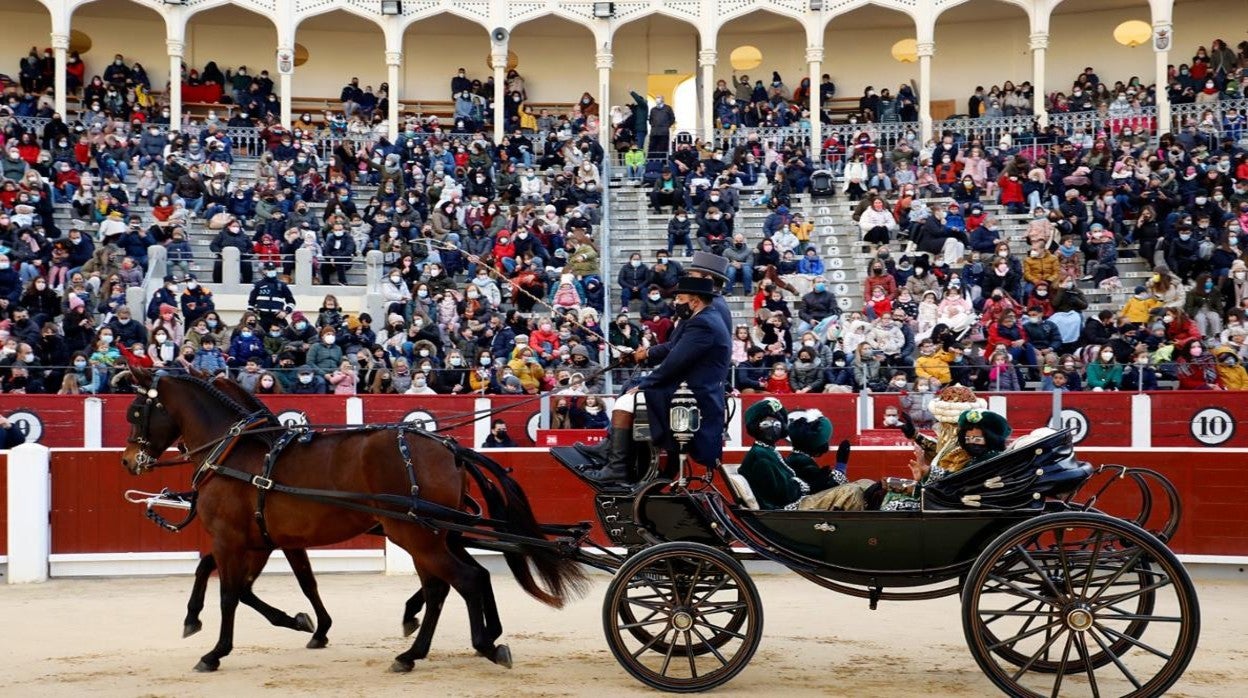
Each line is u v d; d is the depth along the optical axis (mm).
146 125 27250
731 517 8109
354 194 26359
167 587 13203
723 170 27047
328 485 8648
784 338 19562
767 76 33500
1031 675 8453
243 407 9305
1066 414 17219
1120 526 7340
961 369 17828
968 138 29375
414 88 33594
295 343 19000
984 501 7816
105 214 24156
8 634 10297
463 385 18328
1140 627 8195
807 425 8891
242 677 8391
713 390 8195
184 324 20266
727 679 7812
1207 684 8203
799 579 13547
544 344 19266
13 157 24641
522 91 32406
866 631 10242
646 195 26703
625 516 8203
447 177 25172
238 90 31656
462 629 10383
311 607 11641
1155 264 22484
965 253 22547
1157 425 17062
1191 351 18172
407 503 8406
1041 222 22188
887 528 7910
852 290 23359
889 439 15438
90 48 32250
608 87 31172
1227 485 13391
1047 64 32594
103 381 18016
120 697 7797
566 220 24406
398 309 20641
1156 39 28734
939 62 33156
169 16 29906
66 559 13805
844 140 30484
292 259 23172
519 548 8578
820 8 30156
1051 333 19359
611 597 7840
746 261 23125
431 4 30812
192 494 9289
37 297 19984
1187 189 23812
